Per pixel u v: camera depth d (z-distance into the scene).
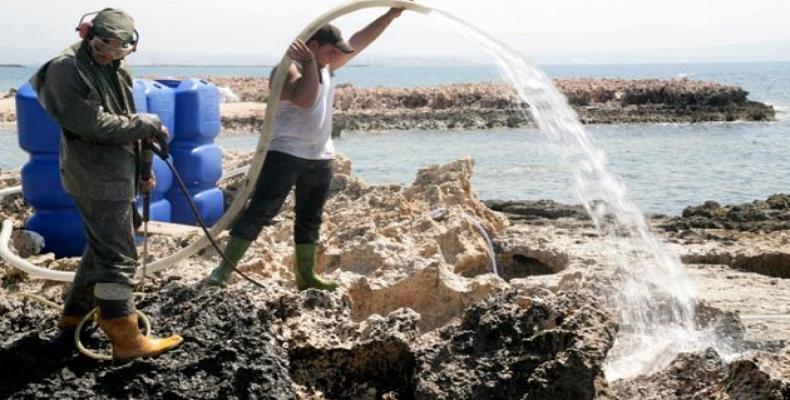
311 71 6.77
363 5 6.91
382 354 5.96
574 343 5.52
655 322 8.77
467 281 8.27
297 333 5.97
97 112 5.08
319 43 6.97
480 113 55.97
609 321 5.80
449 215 10.62
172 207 11.13
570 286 9.05
